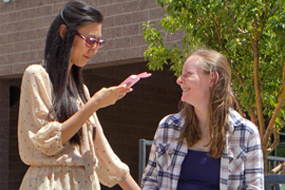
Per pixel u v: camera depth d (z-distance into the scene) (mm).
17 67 10922
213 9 5402
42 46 10586
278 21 5223
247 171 2605
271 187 3076
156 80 14125
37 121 2639
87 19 2738
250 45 5934
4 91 11453
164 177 2697
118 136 13391
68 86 2812
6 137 11500
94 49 2789
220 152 2598
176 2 5527
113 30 9695
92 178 2775
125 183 3084
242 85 5773
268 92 5832
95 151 3010
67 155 2664
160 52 6211
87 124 2779
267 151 6133
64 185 2648
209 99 2660
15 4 10992
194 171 2615
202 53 2723
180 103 2838
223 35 5680
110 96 2602
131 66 13469
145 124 13922
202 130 2682
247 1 5289
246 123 2652
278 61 5645
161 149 2723
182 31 8766
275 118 5641
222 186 2568
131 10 9477
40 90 2680
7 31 11086
